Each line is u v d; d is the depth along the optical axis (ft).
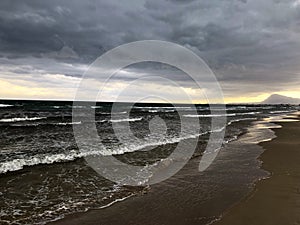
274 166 33.06
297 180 27.25
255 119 115.14
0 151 38.06
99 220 18.80
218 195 23.30
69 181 26.48
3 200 21.65
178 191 24.41
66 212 19.95
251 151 42.42
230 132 65.51
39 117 93.25
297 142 51.52
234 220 18.45
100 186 25.41
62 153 37.35
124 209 20.57
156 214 19.71
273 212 19.63
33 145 43.06
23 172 28.68
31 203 21.31
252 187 25.12
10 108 143.74
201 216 19.27
